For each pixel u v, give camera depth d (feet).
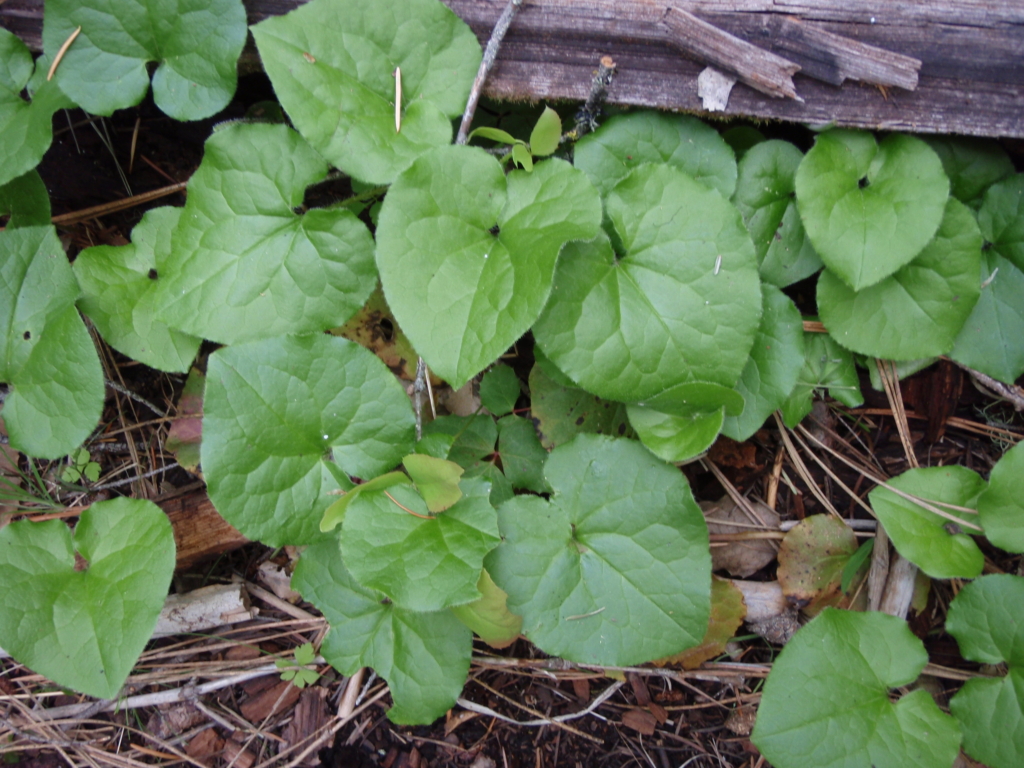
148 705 1.35
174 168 1.45
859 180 1.30
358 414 1.17
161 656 1.38
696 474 1.47
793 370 1.27
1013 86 1.20
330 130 1.13
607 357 1.16
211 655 1.40
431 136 1.17
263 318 1.18
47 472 1.40
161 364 1.23
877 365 1.39
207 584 1.42
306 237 1.19
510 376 1.37
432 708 1.22
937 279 1.28
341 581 1.25
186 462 1.38
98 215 1.44
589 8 1.16
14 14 1.20
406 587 1.07
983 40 1.17
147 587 1.16
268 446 1.14
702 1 1.16
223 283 1.18
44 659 1.13
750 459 1.45
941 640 1.41
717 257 1.17
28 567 1.17
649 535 1.20
